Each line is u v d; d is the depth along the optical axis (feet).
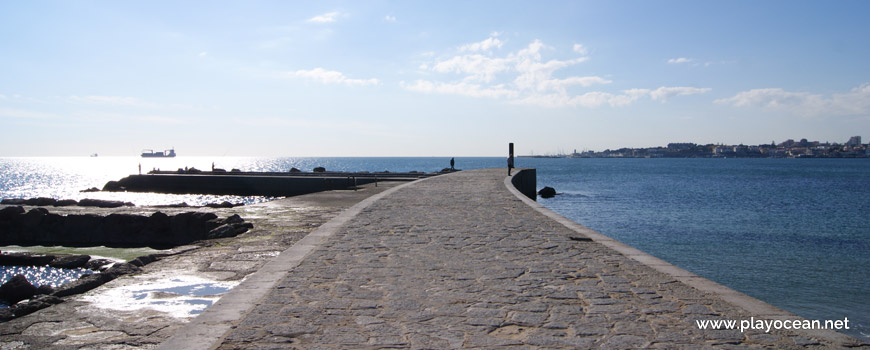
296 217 42.86
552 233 29.71
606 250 24.43
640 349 12.01
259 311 14.73
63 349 13.98
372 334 12.96
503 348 12.07
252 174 171.63
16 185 257.14
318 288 17.28
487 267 20.65
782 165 593.42
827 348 12.05
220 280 21.59
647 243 76.02
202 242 30.30
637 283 18.12
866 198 155.22
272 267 20.43
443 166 523.70
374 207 44.62
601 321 14.01
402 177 138.51
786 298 48.11
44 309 17.51
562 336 12.86
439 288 17.39
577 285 17.84
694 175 332.80
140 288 20.25
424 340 12.55
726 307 15.29
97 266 38.37
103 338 14.82
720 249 71.26
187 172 182.70
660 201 145.79
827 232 87.10
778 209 123.75
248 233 33.96
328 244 25.76
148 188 158.81
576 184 234.58
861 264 61.62
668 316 14.44
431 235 28.81
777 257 65.82
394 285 17.72
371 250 24.18
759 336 12.84
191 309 17.62
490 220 35.70
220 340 12.46
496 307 15.26
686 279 18.67
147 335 15.10
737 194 172.35
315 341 12.45
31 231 56.13
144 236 51.83
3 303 23.95
